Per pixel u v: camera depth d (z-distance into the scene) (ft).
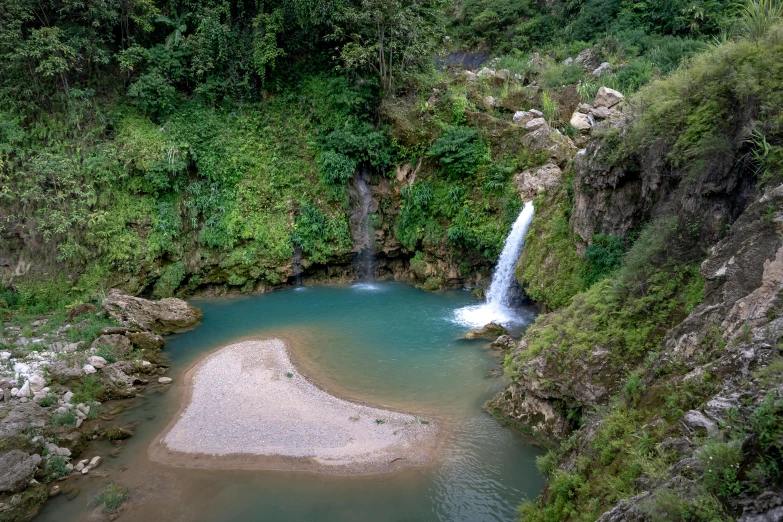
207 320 80.43
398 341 69.87
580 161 63.98
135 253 87.76
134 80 96.84
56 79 90.48
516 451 44.83
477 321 76.28
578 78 111.65
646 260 44.52
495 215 87.30
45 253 83.56
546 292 66.08
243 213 94.99
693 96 46.37
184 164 90.68
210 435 48.55
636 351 40.27
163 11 101.40
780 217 29.86
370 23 98.27
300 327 76.28
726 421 23.22
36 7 88.89
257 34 99.25
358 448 45.83
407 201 97.45
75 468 44.42
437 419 50.29
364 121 99.40
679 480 23.04
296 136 101.14
